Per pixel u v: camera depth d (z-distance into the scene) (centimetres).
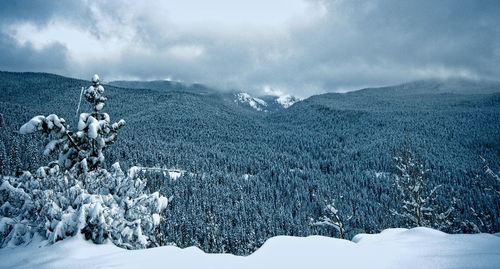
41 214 646
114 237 632
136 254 491
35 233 627
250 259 450
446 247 470
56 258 507
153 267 428
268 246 507
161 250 506
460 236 532
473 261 399
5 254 568
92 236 601
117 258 479
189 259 457
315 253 469
